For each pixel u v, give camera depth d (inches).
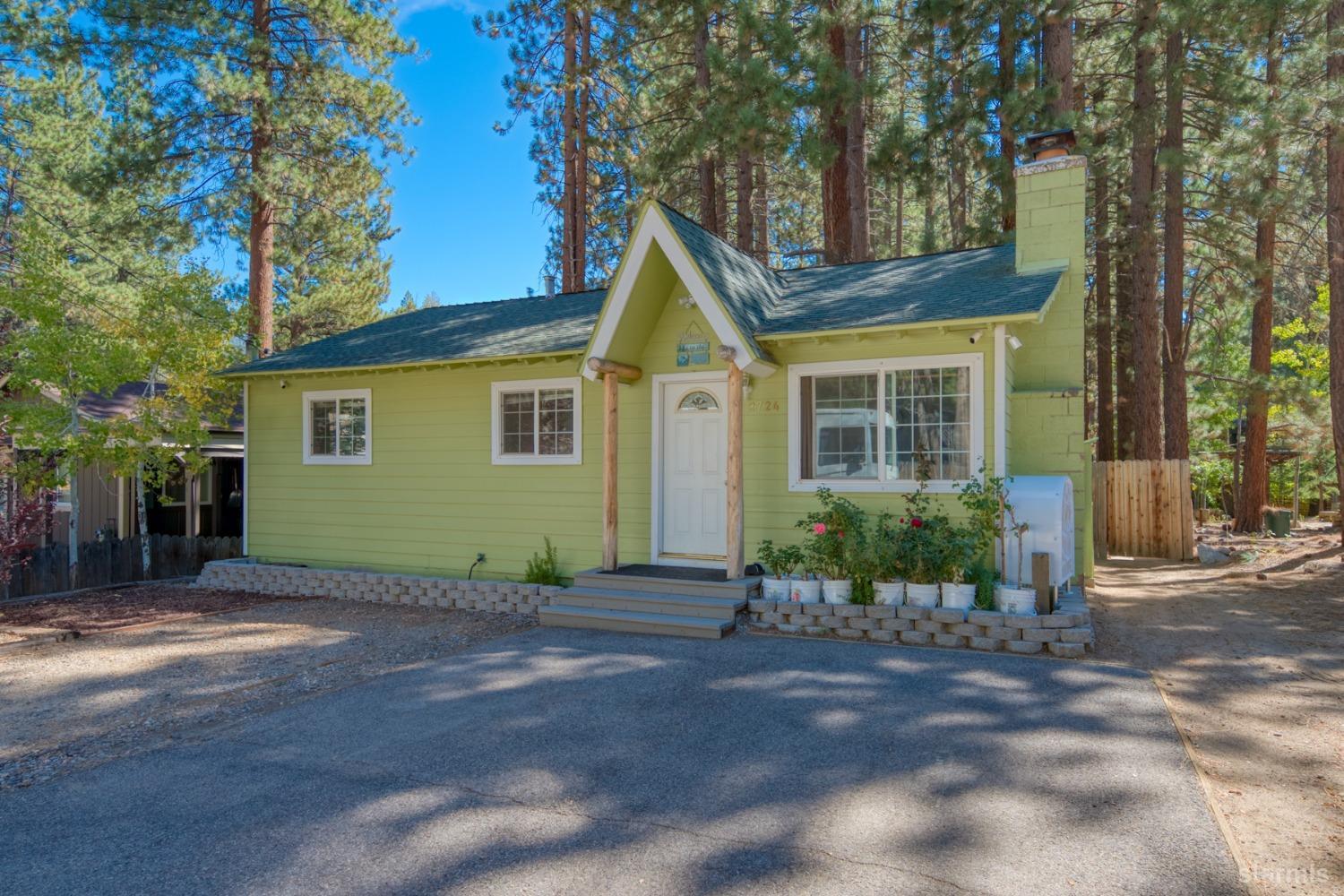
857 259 665.0
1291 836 151.1
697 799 170.2
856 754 192.1
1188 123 713.0
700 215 721.6
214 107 678.5
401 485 470.0
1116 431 1039.6
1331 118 483.8
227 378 502.9
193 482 618.8
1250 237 738.2
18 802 178.2
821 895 132.0
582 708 232.8
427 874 141.4
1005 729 206.4
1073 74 692.1
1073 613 285.4
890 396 351.6
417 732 216.7
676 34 675.4
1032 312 308.0
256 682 276.5
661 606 339.3
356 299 1002.7
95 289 685.3
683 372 393.4
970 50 656.4
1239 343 1056.8
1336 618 351.3
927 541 311.7
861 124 671.1
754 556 378.9
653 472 399.9
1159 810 160.4
